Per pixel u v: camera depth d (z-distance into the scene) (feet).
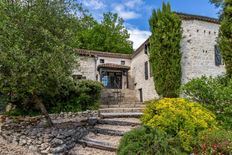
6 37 27.32
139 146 16.30
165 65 45.60
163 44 46.09
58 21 30.63
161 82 45.73
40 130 30.27
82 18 33.24
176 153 16.38
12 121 35.99
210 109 25.71
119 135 27.55
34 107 40.88
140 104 51.72
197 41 49.62
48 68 26.99
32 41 28.07
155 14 48.26
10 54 25.98
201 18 50.44
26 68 26.22
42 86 28.58
